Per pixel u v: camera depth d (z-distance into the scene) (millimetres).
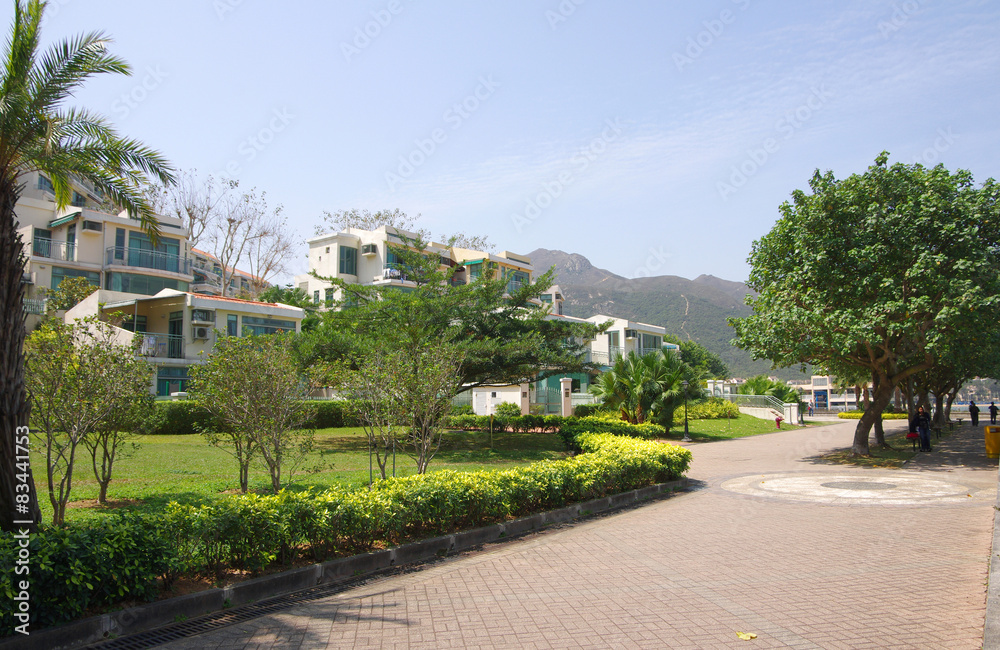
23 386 5863
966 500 10812
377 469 14742
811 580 6203
